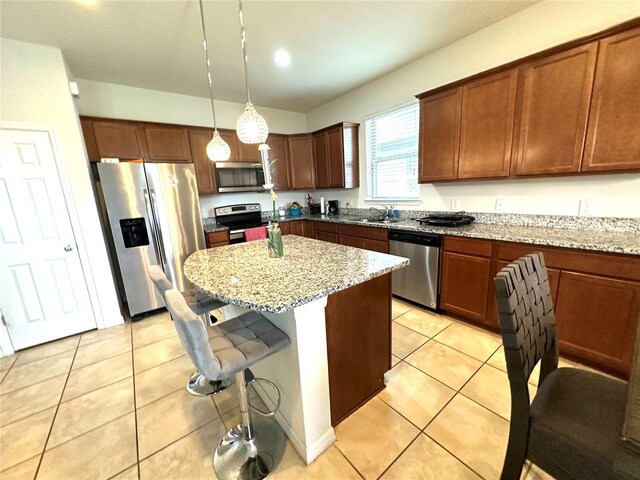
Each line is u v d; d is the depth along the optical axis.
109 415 1.63
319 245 2.10
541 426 0.85
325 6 2.01
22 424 1.58
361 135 3.91
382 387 1.71
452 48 2.66
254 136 1.74
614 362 1.67
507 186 2.46
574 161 1.89
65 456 1.38
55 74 2.37
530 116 2.05
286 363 1.32
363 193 4.07
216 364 1.01
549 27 2.08
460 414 1.51
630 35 1.59
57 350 2.38
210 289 1.22
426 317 2.63
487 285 2.22
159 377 1.96
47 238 2.46
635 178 1.84
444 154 2.63
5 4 1.80
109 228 3.16
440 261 2.54
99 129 2.97
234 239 3.67
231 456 1.32
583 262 1.70
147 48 2.46
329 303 1.33
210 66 2.87
